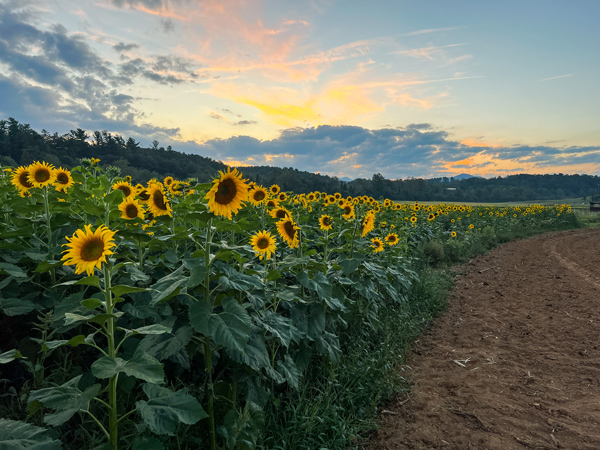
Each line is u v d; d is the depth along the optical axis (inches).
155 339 108.0
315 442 130.0
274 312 144.9
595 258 537.6
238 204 109.8
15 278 125.6
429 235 595.2
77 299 103.3
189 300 123.3
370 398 163.8
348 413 155.4
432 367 208.7
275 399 140.3
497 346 238.7
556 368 204.8
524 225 999.0
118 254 123.5
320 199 462.0
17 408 104.7
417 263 443.8
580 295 344.5
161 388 88.3
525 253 596.7
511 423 153.2
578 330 259.4
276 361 138.9
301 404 138.6
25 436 70.2
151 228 151.7
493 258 557.0
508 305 325.7
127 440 105.6
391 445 140.3
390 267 280.7
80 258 80.0
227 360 133.9
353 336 209.9
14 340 123.2
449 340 250.5
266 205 260.4
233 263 148.9
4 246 134.5
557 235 874.1
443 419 156.9
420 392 179.8
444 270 459.8
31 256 127.3
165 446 106.2
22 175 180.7
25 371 122.8
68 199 168.2
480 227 813.2
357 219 218.7
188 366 116.8
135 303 121.7
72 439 110.0
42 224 153.7
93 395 77.9
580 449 135.0
